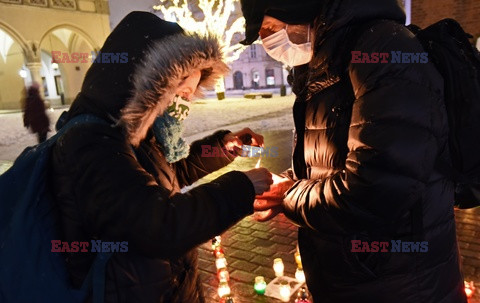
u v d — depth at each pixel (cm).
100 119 141
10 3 2609
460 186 155
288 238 461
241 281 376
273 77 5256
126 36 143
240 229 496
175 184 168
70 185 130
